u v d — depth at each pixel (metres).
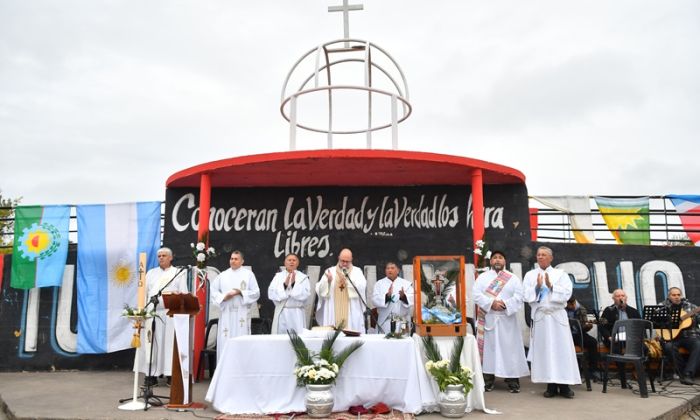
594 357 8.46
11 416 6.27
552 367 7.00
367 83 8.84
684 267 9.99
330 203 9.96
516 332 7.60
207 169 8.52
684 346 8.45
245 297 8.01
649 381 8.40
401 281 8.85
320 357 6.11
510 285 7.59
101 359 9.90
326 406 5.88
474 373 6.34
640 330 7.45
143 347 8.35
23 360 9.91
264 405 6.13
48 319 10.04
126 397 7.06
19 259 10.08
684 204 10.45
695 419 6.66
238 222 9.96
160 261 8.33
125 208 10.15
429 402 6.17
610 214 10.51
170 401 6.32
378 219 9.90
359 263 9.79
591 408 6.44
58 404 6.60
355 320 8.10
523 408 6.45
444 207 9.88
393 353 6.23
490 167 8.55
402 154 7.87
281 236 9.91
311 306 9.69
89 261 10.01
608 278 9.99
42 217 10.22
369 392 6.19
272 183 9.71
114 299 9.92
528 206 9.86
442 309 6.41
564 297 7.07
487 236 9.80
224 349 6.33
